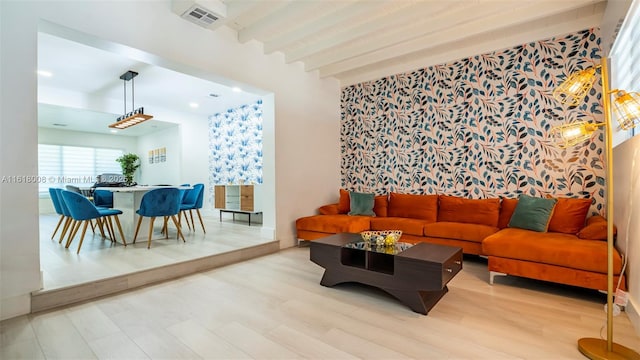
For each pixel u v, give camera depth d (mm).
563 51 3562
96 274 2828
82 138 9211
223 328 2070
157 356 1751
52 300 2414
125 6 2842
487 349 1797
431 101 4590
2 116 2199
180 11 3137
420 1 3199
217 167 7844
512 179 3920
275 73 4367
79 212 3689
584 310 2324
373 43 3957
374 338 1930
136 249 3877
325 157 5281
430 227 3822
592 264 2432
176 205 4270
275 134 4395
